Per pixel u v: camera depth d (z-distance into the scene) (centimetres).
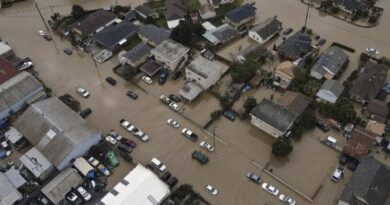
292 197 5981
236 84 7744
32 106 6925
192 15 9562
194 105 7481
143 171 5966
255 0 10250
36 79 7744
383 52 8406
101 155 6581
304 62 8144
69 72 8369
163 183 5844
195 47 8744
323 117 7125
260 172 6338
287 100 7144
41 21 9881
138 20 9638
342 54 8044
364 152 6269
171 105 7419
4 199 5906
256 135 6888
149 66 8125
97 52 8819
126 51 8694
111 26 9206
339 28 9181
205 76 7425
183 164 6506
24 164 6366
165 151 6712
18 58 8644
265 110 6794
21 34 9494
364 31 9038
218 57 8431
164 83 7969
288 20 9512
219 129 7025
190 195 6047
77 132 6512
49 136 6469
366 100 7162
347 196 5572
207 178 6291
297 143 6744
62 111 6912
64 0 10694
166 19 9431
